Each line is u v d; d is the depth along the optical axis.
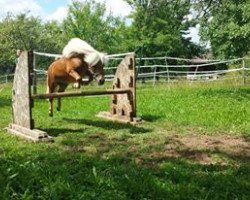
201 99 20.59
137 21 51.06
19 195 6.73
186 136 11.79
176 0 27.14
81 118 15.05
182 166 8.77
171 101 19.86
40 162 8.68
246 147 10.48
